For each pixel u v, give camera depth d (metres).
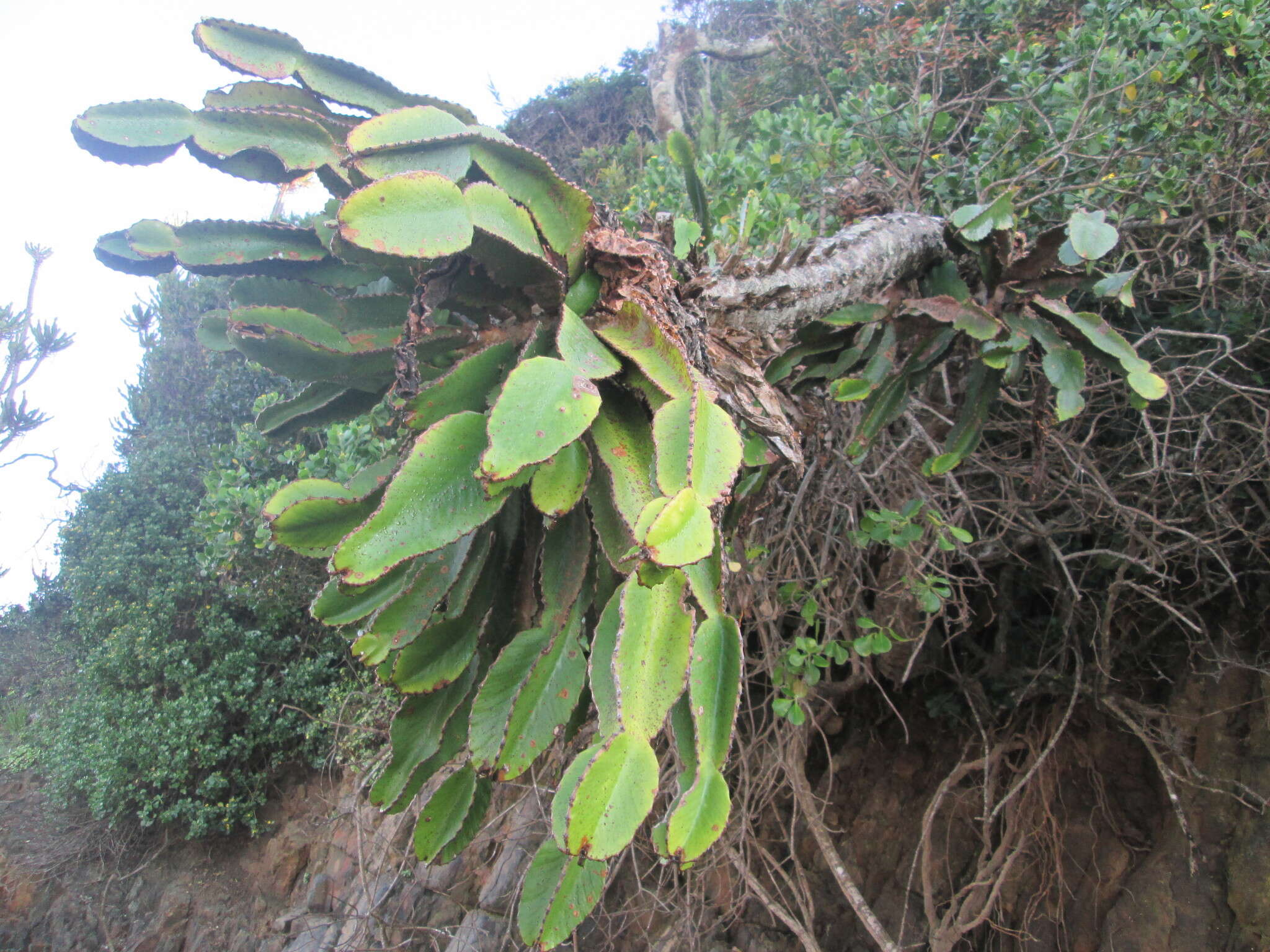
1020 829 3.14
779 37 5.27
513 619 1.17
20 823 6.30
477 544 1.07
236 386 8.00
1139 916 2.81
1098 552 2.43
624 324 1.06
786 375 1.76
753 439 1.38
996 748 3.09
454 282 1.03
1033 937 3.03
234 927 5.26
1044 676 3.07
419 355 1.09
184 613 6.38
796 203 2.66
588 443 1.05
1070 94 2.64
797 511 2.46
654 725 0.84
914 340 1.84
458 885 3.41
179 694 6.11
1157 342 2.42
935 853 3.33
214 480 4.84
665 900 2.82
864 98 3.52
